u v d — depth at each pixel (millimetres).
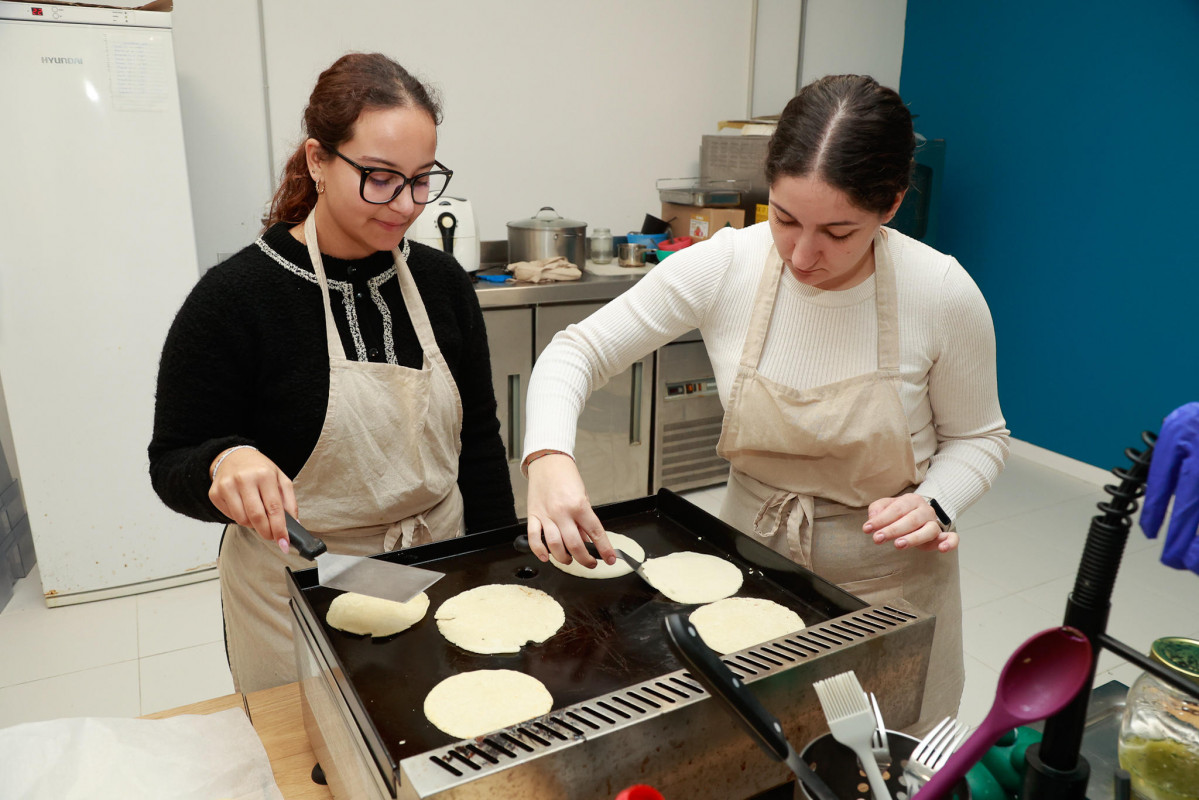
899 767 695
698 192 3586
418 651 937
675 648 574
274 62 2988
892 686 854
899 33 4316
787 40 3992
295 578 1012
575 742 667
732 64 3887
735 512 1324
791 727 790
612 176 3746
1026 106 3764
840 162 896
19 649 2459
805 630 831
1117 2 3328
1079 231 3621
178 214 2533
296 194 1188
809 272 1027
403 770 634
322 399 1143
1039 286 3834
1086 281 3627
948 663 1303
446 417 1247
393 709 839
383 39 3135
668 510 1271
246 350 1111
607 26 3539
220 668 2383
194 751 893
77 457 2588
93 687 2291
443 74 3271
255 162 3051
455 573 1103
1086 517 3365
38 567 2811
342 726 779
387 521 1229
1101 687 942
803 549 1222
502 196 3525
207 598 2750
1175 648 744
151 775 850
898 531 1026
